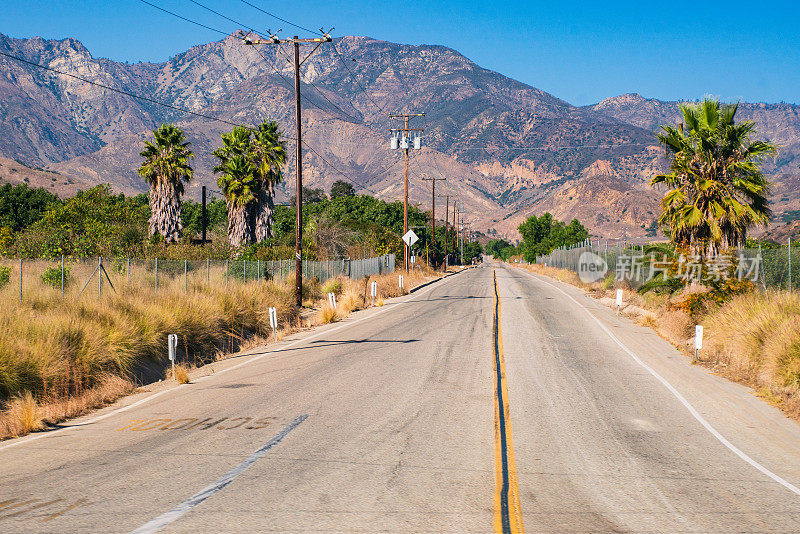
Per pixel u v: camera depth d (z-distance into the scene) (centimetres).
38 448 790
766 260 1964
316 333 2027
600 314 2548
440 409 993
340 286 3419
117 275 2203
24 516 556
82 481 655
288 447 783
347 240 5359
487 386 1174
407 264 5803
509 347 1670
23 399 993
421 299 3409
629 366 1409
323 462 721
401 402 1041
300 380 1233
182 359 1498
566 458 751
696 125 2106
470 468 704
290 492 620
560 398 1085
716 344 1570
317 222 5662
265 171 5044
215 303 1906
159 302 1681
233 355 1625
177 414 971
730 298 1822
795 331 1244
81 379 1134
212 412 980
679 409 1020
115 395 1120
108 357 1225
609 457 759
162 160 4778
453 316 2470
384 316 2531
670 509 592
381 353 1573
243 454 753
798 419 962
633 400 1080
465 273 7844
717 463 745
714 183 2048
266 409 995
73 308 1421
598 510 584
